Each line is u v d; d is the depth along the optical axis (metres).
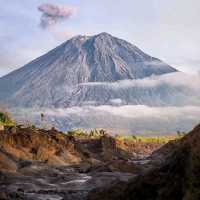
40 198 75.88
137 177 44.66
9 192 78.06
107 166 121.00
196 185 36.69
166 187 39.34
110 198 47.06
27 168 121.88
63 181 104.06
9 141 151.38
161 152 193.38
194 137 41.03
